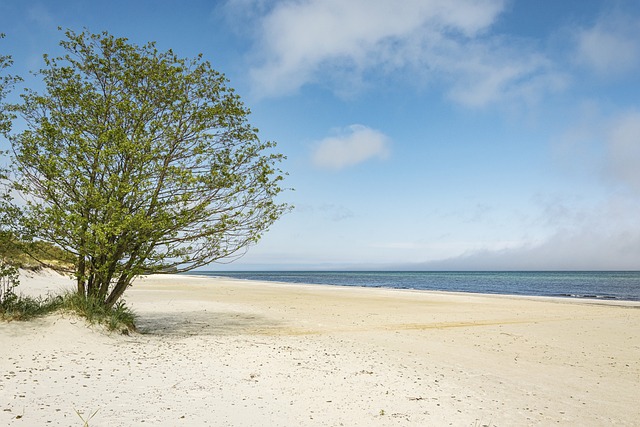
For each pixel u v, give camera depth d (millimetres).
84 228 11180
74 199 11773
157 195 12453
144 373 7609
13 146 11570
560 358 11195
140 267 12320
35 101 12234
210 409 5859
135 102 13016
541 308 24703
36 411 5293
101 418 5203
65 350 8984
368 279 108875
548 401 7344
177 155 13266
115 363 8250
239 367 8414
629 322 18641
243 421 5484
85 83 12805
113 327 11078
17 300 11188
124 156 12117
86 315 10969
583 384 8633
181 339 11500
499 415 6414
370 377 8148
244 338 12125
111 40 13117
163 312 18781
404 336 13914
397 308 23500
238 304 23328
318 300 27750
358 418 5906
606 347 12891
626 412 6895
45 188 11641
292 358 9414
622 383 8805
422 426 5727
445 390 7609
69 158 11719
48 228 10961
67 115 12461
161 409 5715
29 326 9914
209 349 10109
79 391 6297
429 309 23172
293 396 6734
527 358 11086
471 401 7043
